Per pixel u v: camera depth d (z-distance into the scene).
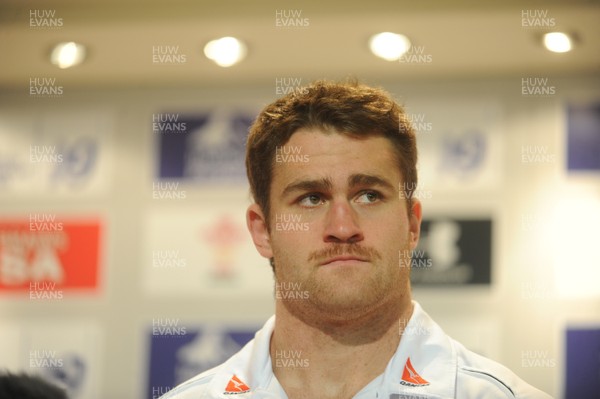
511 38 11.66
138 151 13.45
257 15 11.34
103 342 13.00
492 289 12.27
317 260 4.70
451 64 12.59
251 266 12.93
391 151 4.91
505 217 12.47
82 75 13.46
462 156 12.68
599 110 12.58
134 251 13.19
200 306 12.90
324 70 12.90
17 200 13.50
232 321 12.80
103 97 13.65
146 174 13.38
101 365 12.93
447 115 12.78
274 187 4.97
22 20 11.59
